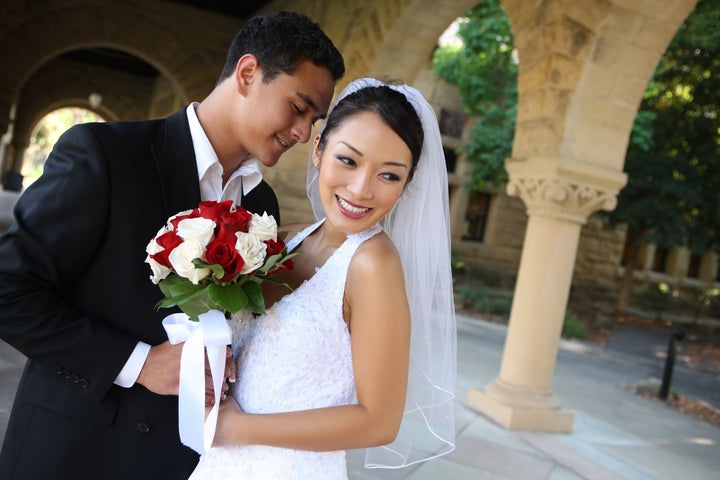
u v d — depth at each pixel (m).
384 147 1.33
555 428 5.00
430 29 6.19
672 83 12.11
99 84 17.94
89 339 1.42
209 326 1.33
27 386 1.58
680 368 9.70
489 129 12.00
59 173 1.45
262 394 1.42
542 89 4.77
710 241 13.45
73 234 1.44
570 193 4.73
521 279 5.11
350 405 1.35
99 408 1.53
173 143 1.66
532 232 5.02
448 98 14.43
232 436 1.34
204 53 11.55
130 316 1.53
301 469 1.45
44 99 17.53
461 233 14.78
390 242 1.46
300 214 7.12
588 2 4.48
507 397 4.98
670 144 12.66
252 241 1.31
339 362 1.42
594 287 16.06
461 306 11.85
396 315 1.35
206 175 1.72
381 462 1.99
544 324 5.00
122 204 1.51
